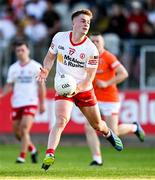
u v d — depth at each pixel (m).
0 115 56.97
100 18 67.00
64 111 28.45
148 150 55.06
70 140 57.75
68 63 28.81
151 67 57.66
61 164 40.31
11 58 57.84
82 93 29.00
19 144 57.84
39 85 42.31
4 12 68.62
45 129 56.88
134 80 57.56
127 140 58.91
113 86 38.81
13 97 42.25
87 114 29.78
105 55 38.69
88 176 27.69
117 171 30.42
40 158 46.47
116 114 38.91
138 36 66.06
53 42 29.03
